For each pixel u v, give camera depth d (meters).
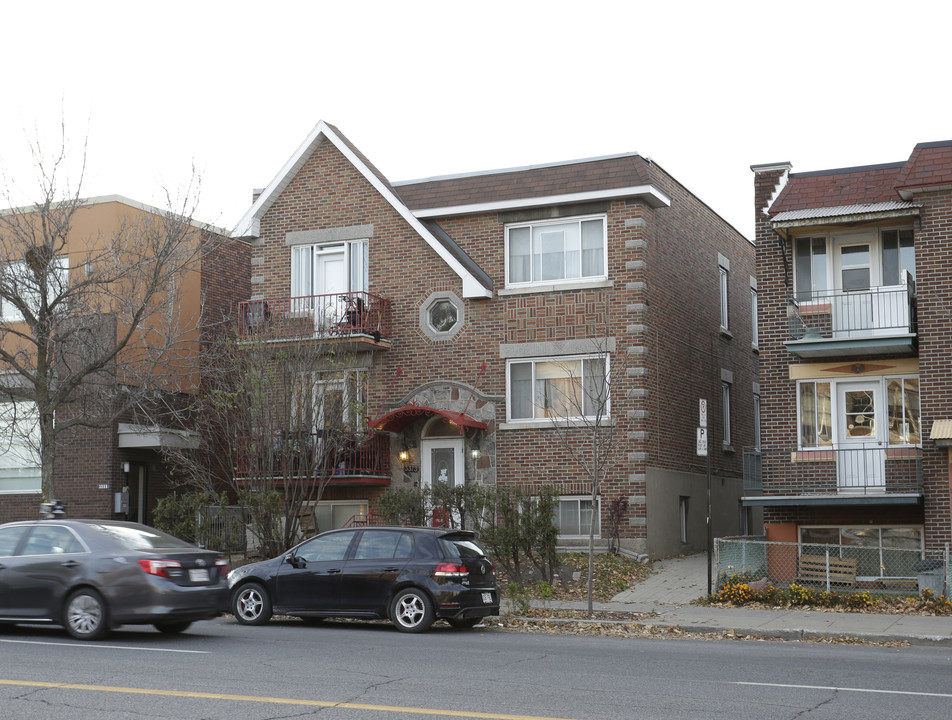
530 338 26.11
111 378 25.12
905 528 22.77
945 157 22.42
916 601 19.58
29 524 14.52
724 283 32.31
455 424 26.66
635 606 19.55
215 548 24.48
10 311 27.66
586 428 25.33
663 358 26.62
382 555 16.05
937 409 21.94
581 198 25.81
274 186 28.45
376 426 25.94
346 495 27.12
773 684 10.73
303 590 16.17
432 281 27.03
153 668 11.30
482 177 27.41
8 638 13.94
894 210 22.48
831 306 23.41
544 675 11.16
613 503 24.72
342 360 25.86
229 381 28.34
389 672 11.21
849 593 19.67
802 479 23.59
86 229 27.70
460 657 12.54
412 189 28.16
